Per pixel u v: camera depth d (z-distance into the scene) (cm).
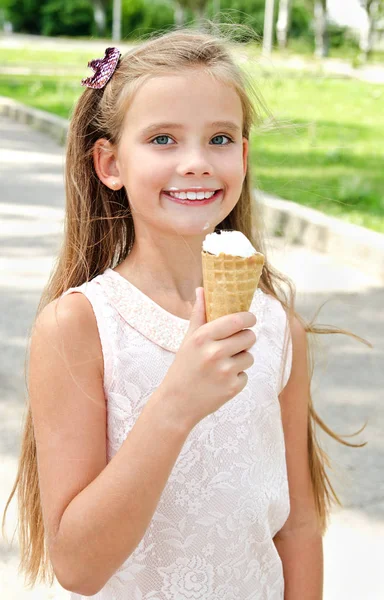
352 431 424
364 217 829
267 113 236
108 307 179
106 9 5853
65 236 206
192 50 179
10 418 424
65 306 176
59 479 166
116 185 193
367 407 452
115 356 175
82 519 154
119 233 206
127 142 181
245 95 198
